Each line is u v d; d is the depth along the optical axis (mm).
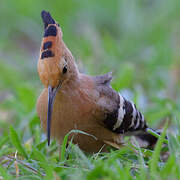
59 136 9258
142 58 16578
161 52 16062
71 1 19812
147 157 8945
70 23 19094
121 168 7359
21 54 17688
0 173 7668
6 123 12062
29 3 19594
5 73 15180
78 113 8977
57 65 8625
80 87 9039
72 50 16359
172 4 19031
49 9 19500
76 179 7062
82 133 9070
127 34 18203
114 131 9422
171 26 18109
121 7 19203
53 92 8734
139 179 7129
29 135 11055
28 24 19016
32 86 14016
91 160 8133
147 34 18094
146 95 14133
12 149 9398
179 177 7102
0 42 17922
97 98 9148
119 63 15883
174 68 15203
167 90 14234
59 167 7738
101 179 7176
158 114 11812
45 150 9734
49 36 8703
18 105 12188
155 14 19047
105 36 17609
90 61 15031
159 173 7242
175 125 11164
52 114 9062
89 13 19625
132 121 9727
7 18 19297
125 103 9625
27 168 7926
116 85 12961
